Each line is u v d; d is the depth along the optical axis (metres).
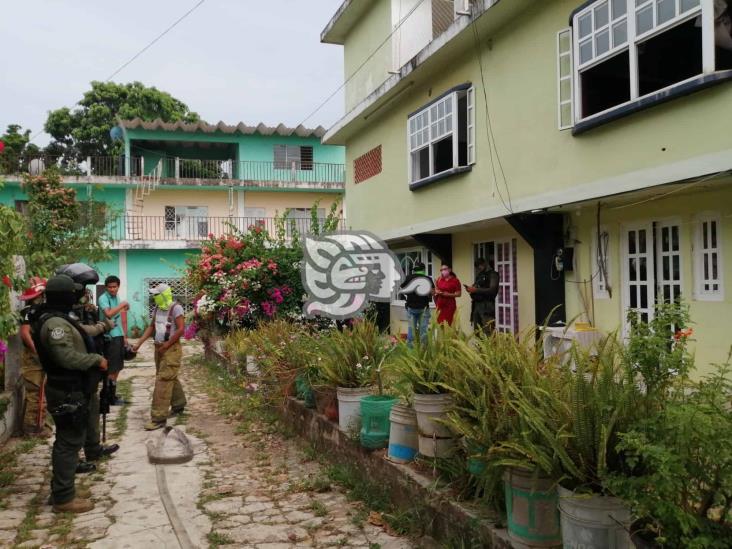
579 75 7.71
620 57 7.25
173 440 6.06
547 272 9.08
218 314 12.53
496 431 3.28
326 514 4.46
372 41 14.54
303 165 27.05
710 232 6.81
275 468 5.62
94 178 24.23
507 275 10.78
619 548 2.68
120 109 28.88
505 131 9.51
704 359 6.86
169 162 26.55
